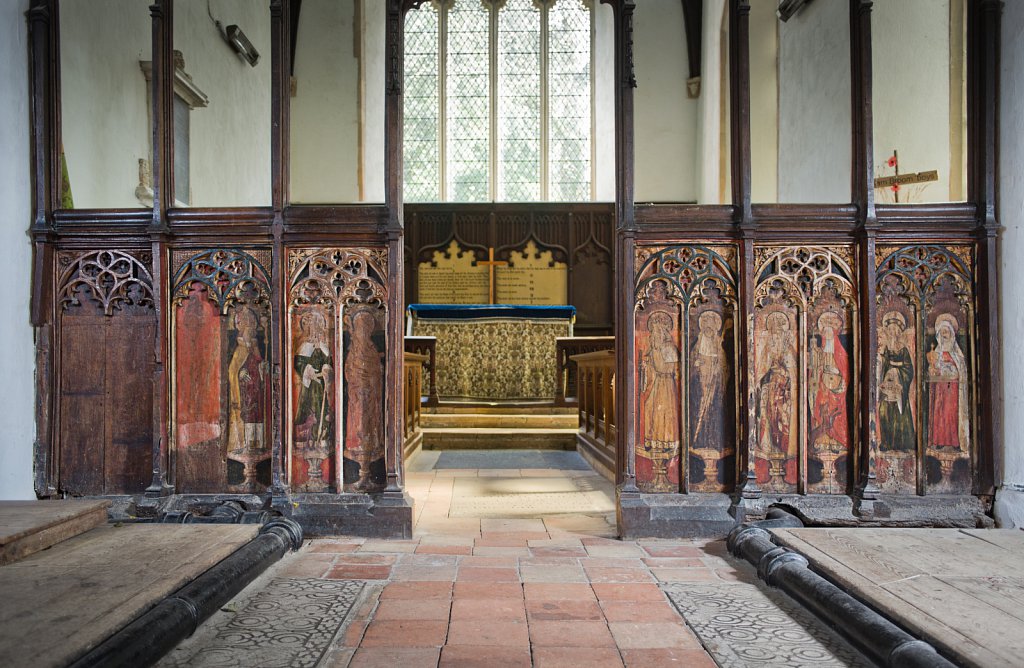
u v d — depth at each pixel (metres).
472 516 4.82
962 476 4.28
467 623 2.85
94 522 3.65
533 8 12.74
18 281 4.22
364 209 4.29
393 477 4.24
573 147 12.74
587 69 12.76
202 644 2.62
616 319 4.46
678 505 4.25
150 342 4.33
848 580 2.88
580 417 8.16
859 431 4.28
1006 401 4.18
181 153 6.97
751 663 2.49
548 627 2.81
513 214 12.18
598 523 4.61
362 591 3.25
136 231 4.30
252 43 9.16
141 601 2.53
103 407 4.33
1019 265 4.11
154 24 4.27
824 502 4.24
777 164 8.56
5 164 4.19
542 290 12.13
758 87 9.28
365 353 4.32
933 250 4.28
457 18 12.75
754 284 4.28
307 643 2.62
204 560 3.05
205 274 4.32
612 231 12.17
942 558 3.18
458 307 9.44
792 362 4.32
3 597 2.57
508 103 12.73
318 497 4.25
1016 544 3.42
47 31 4.31
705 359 4.34
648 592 3.25
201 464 4.33
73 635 2.21
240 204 8.72
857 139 4.29
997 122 4.22
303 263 4.29
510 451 8.09
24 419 4.24
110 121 5.75
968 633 2.32
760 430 4.32
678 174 12.12
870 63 4.25
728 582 3.40
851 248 4.30
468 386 9.36
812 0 7.68
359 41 11.09
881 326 4.30
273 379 4.24
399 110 4.31
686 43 12.07
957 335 4.29
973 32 4.27
